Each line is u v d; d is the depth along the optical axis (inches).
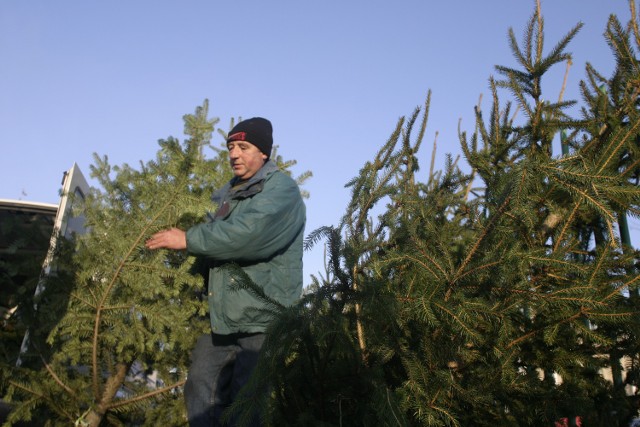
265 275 118.8
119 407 126.3
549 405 98.1
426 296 88.3
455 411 91.7
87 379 128.7
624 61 113.3
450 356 90.8
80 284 120.1
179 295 128.0
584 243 122.2
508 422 95.6
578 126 115.3
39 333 122.0
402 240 103.9
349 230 101.2
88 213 124.4
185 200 122.2
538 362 103.3
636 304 99.9
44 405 122.6
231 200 126.3
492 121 126.4
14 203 173.2
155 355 130.0
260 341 114.3
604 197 93.1
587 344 105.0
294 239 124.6
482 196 133.8
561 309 97.0
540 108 118.4
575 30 113.3
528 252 91.2
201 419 116.9
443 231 110.3
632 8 119.7
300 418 88.8
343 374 95.1
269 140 133.6
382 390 82.2
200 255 115.0
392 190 103.4
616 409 106.7
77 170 136.3
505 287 92.7
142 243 120.9
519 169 86.7
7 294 140.9
